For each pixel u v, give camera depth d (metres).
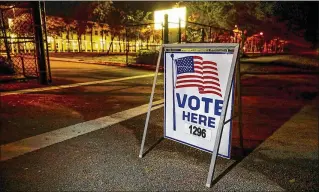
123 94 7.53
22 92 7.60
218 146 2.76
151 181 2.87
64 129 4.50
